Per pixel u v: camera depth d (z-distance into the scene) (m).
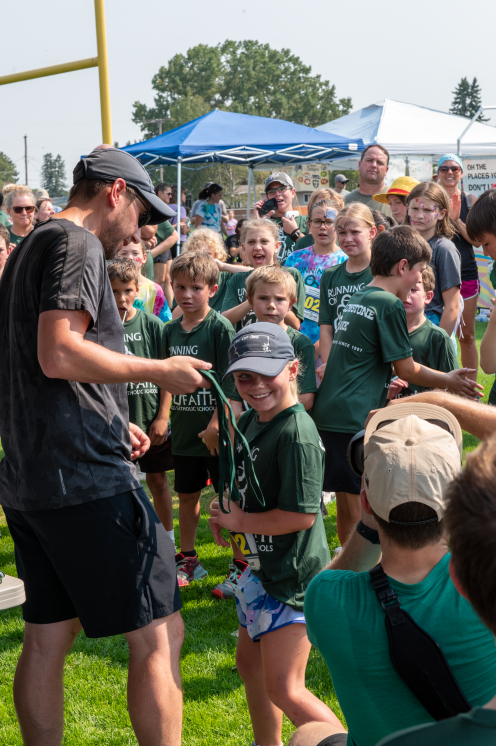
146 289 5.45
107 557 2.17
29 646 2.36
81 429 2.14
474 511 0.95
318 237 5.38
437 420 1.62
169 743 2.22
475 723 0.89
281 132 12.44
